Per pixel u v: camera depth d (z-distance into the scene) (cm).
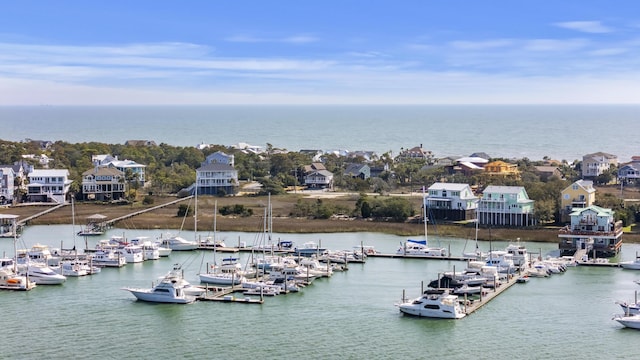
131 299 12938
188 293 12912
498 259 14850
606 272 14825
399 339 10881
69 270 14575
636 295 12238
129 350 10488
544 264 14925
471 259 15562
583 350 10419
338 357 10212
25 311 12244
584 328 11306
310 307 12456
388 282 14062
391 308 12369
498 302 12656
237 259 15688
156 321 11738
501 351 10394
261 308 12419
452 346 10588
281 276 14075
